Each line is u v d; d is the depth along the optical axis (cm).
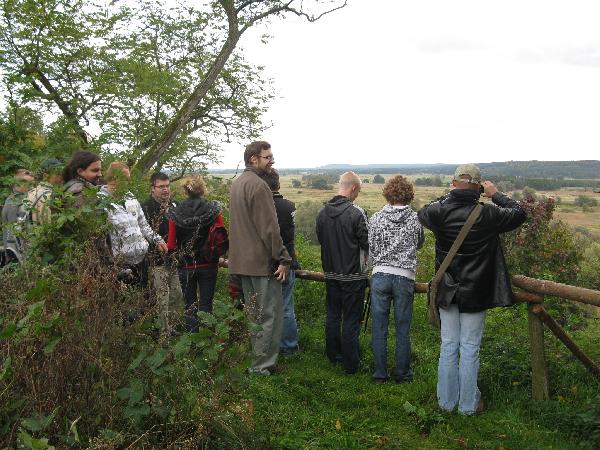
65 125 690
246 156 521
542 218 733
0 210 494
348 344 529
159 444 292
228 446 324
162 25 1305
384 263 503
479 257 423
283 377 496
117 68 1134
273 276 502
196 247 534
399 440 402
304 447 366
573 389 459
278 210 543
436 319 448
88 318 304
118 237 411
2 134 643
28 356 287
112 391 297
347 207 523
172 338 328
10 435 264
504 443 399
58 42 1009
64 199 357
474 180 421
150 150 1208
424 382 504
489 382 485
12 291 314
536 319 451
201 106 1399
